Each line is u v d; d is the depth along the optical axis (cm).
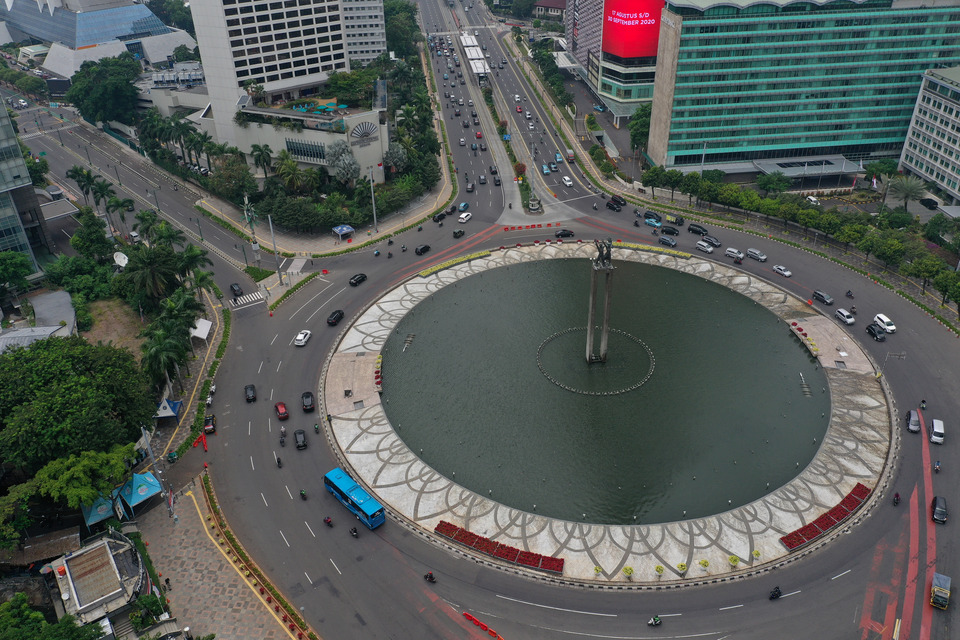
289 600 12212
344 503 13938
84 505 13325
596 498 14162
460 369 17850
